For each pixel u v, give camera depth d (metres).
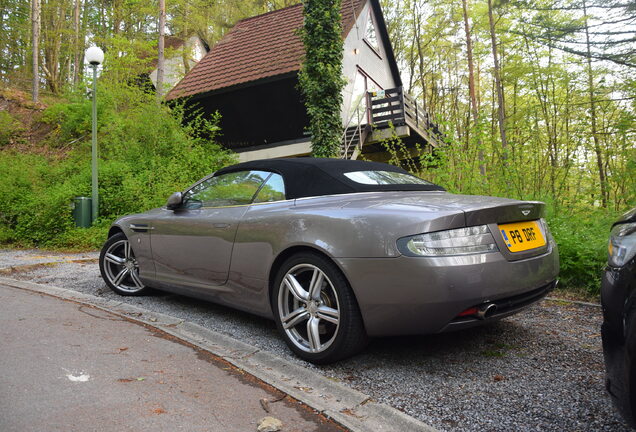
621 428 1.88
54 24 28.17
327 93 10.98
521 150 5.86
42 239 8.49
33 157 12.81
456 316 2.21
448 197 2.69
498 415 2.01
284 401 2.12
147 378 2.29
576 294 4.12
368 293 2.33
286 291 2.77
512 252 2.39
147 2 20.86
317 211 2.65
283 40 16.12
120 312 3.60
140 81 19.45
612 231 1.68
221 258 3.21
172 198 3.64
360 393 2.18
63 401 1.97
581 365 2.57
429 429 1.86
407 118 13.84
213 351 2.75
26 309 3.54
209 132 15.37
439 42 27.91
